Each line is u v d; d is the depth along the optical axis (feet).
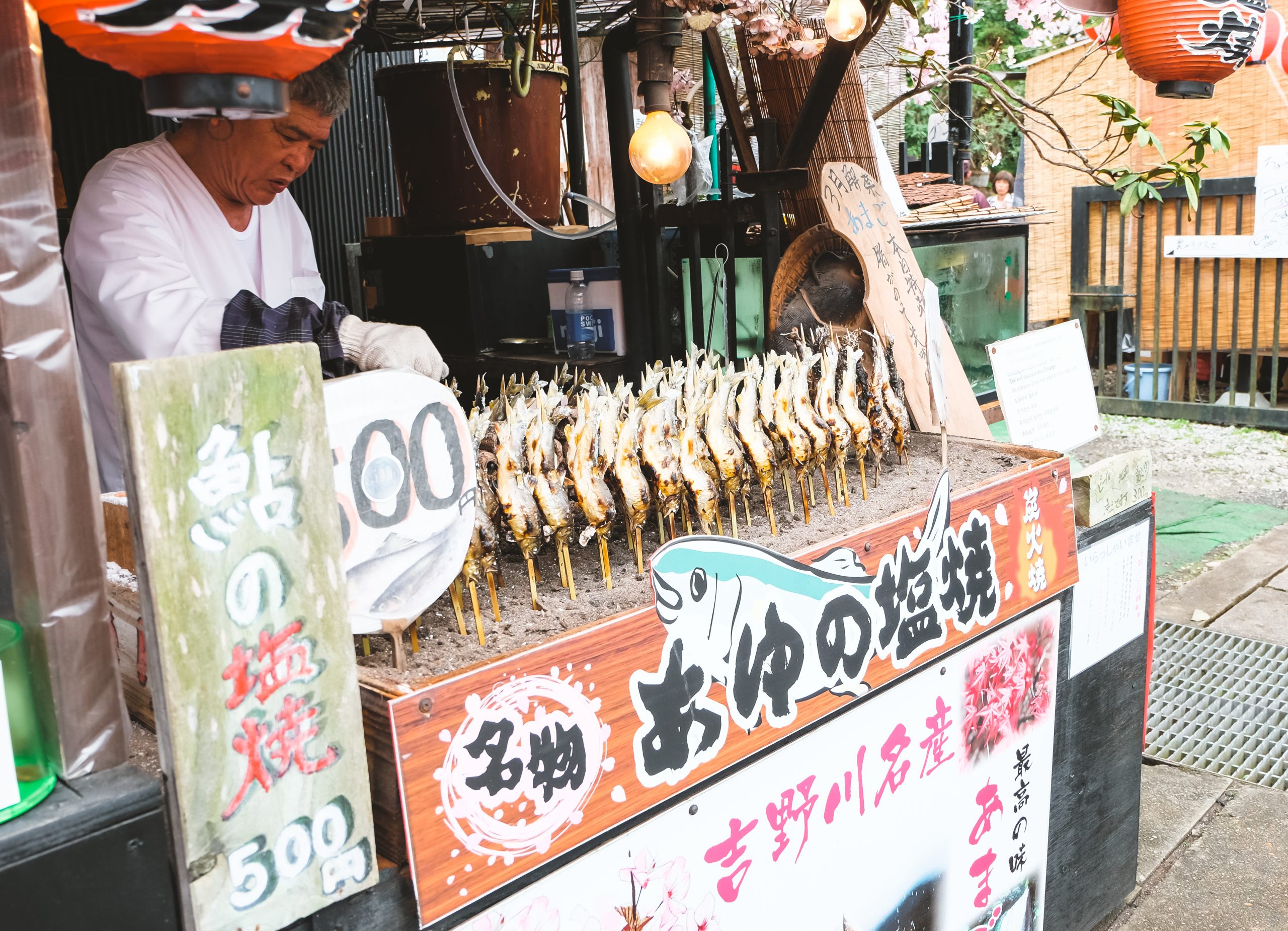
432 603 4.09
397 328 5.62
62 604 3.18
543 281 14.58
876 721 5.77
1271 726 11.35
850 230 7.64
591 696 4.26
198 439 3.05
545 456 4.66
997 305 20.39
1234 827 9.59
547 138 13.20
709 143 14.85
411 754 3.68
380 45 13.05
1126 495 7.80
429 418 4.01
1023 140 25.68
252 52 3.14
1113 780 8.23
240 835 3.30
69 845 3.10
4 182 2.96
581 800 4.26
